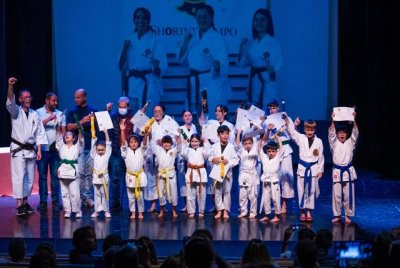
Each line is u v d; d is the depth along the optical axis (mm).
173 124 10367
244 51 14070
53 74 13992
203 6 13961
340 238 8984
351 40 14008
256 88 14117
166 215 10352
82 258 6387
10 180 11750
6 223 9773
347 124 13875
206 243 4984
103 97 14078
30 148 10250
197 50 14008
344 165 9836
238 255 8719
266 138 10047
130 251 5164
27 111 10297
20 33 13594
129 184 10039
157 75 14023
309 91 14250
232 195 11969
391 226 9703
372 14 13336
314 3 14125
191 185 10156
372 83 13547
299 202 9938
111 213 10438
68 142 10102
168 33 14008
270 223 9797
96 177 10117
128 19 13977
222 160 10078
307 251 5527
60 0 13852
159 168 10195
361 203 11289
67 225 9648
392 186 12492
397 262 5461
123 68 14031
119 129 10633
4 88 13258
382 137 13422
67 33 13938
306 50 14180
